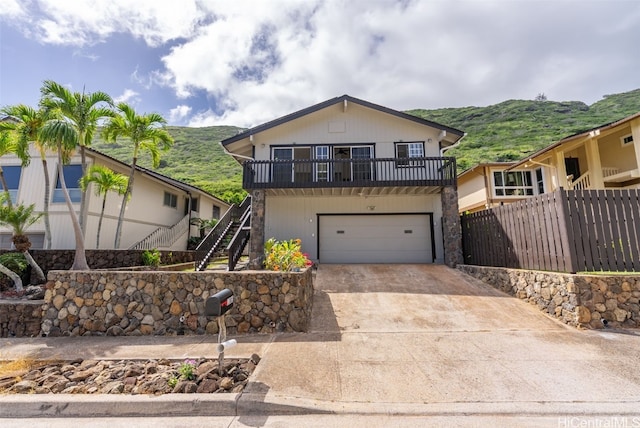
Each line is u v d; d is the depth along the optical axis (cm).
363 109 1245
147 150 1255
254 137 1234
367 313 610
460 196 2106
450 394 310
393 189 1119
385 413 281
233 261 990
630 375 344
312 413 285
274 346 455
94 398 302
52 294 575
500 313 589
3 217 829
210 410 291
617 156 1279
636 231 566
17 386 331
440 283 810
